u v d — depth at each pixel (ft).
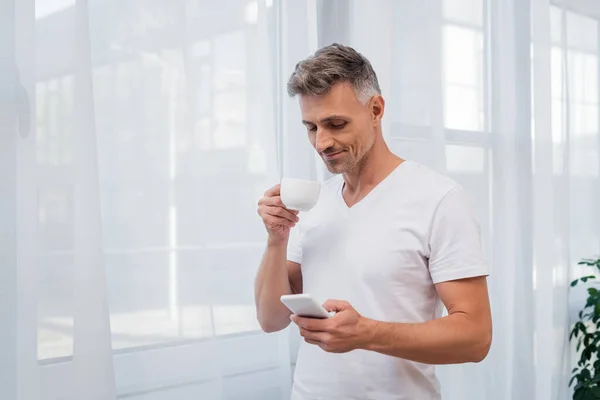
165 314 5.69
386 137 7.18
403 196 4.42
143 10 5.59
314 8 6.68
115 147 5.46
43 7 5.01
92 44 5.37
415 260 4.32
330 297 4.52
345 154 4.22
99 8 5.40
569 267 9.08
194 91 5.89
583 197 9.60
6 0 4.83
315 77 4.07
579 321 9.50
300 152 6.61
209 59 5.98
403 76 7.46
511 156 8.47
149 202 5.62
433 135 7.59
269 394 6.36
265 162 6.27
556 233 8.95
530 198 8.63
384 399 4.34
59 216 5.04
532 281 8.63
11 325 4.83
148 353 5.60
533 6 8.63
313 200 4.25
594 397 8.43
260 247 6.28
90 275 5.08
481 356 4.08
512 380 8.46
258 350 6.29
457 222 4.23
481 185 8.26
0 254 4.79
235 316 6.15
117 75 5.47
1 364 4.79
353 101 4.15
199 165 5.89
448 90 8.00
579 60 9.52
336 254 4.53
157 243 5.65
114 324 5.46
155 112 5.65
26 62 4.88
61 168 5.06
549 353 8.63
